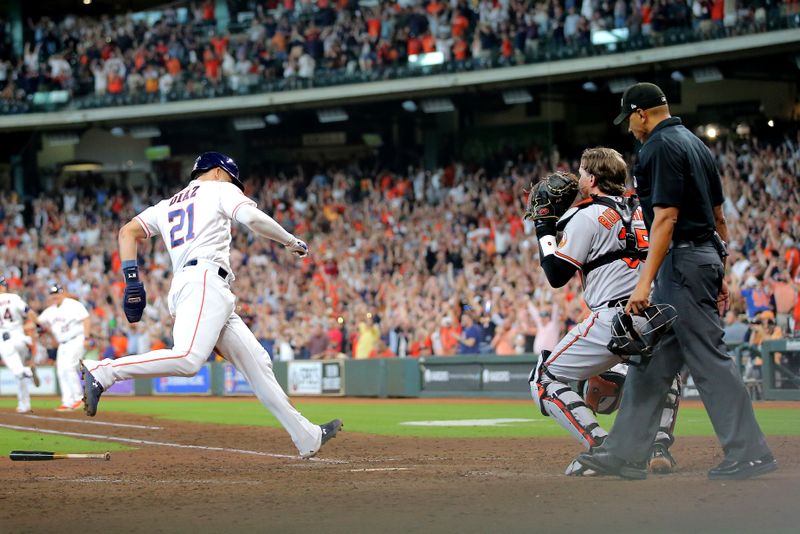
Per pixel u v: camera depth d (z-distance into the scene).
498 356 30.30
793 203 32.97
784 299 28.44
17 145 53.94
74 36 51.59
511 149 45.34
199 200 10.66
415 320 34.53
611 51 38.44
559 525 6.46
